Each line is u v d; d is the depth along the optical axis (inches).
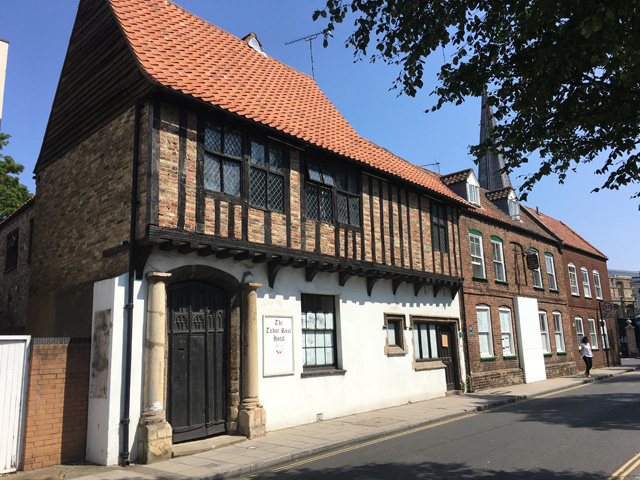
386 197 523.5
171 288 335.3
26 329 425.7
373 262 484.7
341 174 474.0
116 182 341.7
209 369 349.4
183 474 263.1
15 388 279.9
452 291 613.3
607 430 351.9
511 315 738.2
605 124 243.0
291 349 402.6
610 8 176.4
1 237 616.4
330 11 245.6
